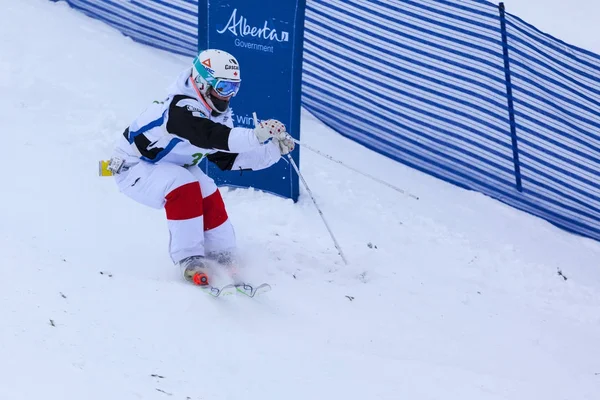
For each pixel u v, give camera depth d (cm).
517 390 1314
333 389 1188
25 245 1530
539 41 2477
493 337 1678
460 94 2584
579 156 2528
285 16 2162
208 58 1516
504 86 2516
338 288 1792
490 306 1859
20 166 2114
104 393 994
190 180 1620
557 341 1711
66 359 1069
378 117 2728
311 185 2392
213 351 1253
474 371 1433
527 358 1579
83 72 2806
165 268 1698
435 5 2566
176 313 1367
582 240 2547
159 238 1883
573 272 2230
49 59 2838
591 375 1516
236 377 1167
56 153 2222
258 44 2191
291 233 2084
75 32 3094
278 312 1558
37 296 1273
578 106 2503
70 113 2502
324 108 2827
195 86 1532
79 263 1568
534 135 2531
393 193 2470
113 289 1395
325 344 1423
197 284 1573
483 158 2595
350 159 2642
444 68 2591
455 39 2558
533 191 2572
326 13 2739
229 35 2202
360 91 2738
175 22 3067
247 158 1669
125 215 1969
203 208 1686
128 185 1638
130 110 2591
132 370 1096
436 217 2378
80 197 2011
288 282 1766
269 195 2270
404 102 2673
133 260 1716
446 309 1788
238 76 1546
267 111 2220
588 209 2548
